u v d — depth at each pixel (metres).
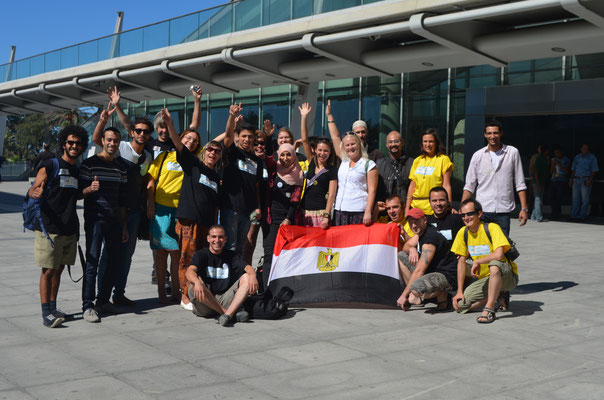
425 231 6.74
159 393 4.17
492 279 6.20
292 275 6.94
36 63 26.23
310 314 6.50
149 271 9.05
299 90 17.38
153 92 20.81
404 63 13.73
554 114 19.61
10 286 7.75
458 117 20.30
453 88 20.34
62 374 4.53
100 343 5.35
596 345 5.38
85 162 6.22
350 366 4.76
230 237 6.98
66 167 5.90
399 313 6.56
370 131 22.00
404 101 21.22
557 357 5.02
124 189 6.47
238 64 15.82
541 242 12.93
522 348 5.27
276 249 6.98
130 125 6.89
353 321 6.20
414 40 13.91
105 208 6.23
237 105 6.89
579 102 17.55
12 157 81.81
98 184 6.07
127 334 5.66
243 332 5.76
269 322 6.15
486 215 7.73
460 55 12.62
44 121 73.69
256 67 15.88
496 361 4.91
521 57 12.47
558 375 4.58
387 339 5.53
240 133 7.00
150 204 6.86
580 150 19.42
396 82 21.36
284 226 6.99
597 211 19.05
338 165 7.68
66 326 5.92
